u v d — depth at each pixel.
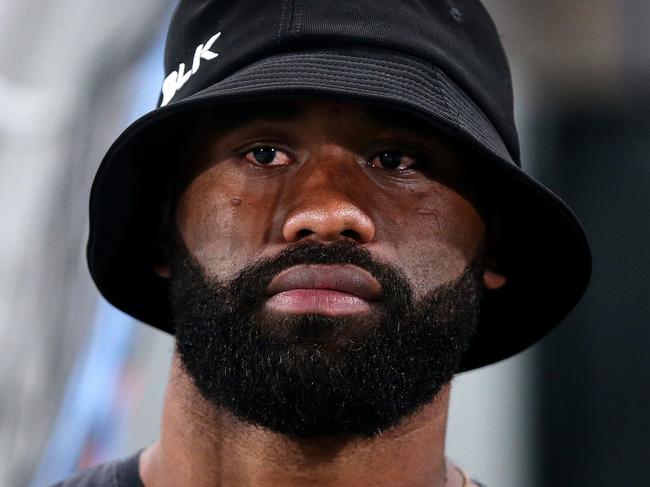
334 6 1.82
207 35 1.92
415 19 1.86
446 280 1.90
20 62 2.79
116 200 2.00
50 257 2.73
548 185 4.23
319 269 1.78
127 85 2.82
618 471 4.06
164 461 1.96
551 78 4.18
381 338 1.80
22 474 2.65
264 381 1.78
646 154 4.18
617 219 4.19
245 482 1.88
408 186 1.88
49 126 2.77
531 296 2.21
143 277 2.15
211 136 1.91
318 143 1.85
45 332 2.71
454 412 4.05
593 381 4.14
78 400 2.80
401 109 1.75
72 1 2.82
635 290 4.15
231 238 1.85
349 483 1.87
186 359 1.91
